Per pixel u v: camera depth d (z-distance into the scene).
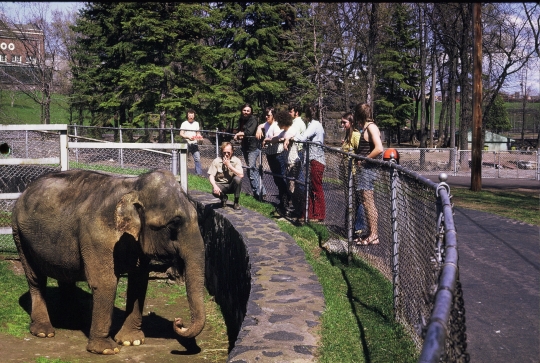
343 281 6.86
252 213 9.91
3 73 36.94
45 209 6.71
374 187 7.53
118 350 6.39
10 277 8.55
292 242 8.01
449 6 35.38
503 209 14.59
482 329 5.49
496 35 38.09
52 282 8.91
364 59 48.41
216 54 35.16
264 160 12.23
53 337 6.85
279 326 5.00
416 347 4.70
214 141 18.05
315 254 8.21
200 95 33.16
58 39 42.62
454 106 46.25
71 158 14.55
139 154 14.61
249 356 4.33
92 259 6.29
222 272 9.17
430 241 4.20
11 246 9.97
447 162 30.72
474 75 20.47
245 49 40.97
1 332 6.75
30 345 6.47
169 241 6.10
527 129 86.88
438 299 1.92
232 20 42.78
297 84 42.38
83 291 8.80
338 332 4.95
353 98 43.34
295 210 10.41
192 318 5.92
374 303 5.98
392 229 5.78
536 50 36.16
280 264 6.98
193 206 6.27
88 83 36.66
